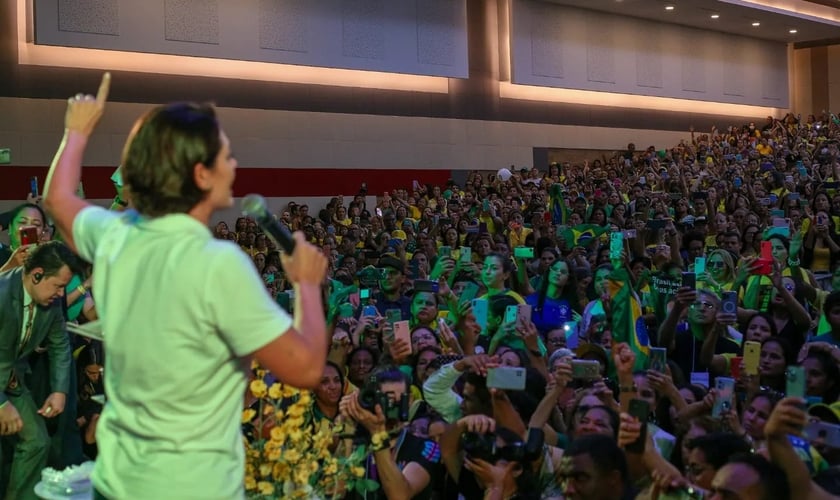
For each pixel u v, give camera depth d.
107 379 2.10
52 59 16.44
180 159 2.02
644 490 3.60
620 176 20.91
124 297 2.04
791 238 9.49
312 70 19.84
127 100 17.16
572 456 3.33
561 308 7.62
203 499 1.97
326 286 6.95
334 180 20.02
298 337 2.01
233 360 2.03
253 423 2.99
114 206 4.66
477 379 4.26
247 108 18.80
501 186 18.50
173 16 17.38
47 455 5.08
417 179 21.41
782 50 30.14
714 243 11.22
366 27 20.19
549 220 14.03
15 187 15.98
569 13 23.94
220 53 18.00
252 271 2.02
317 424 4.09
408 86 21.47
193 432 1.98
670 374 4.97
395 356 4.76
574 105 24.61
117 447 2.05
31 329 4.84
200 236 2.04
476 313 6.19
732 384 4.06
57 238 5.88
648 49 25.89
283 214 17.44
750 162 20.39
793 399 2.94
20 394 4.90
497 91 22.92
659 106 26.73
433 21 21.41
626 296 5.91
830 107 31.23
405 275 9.15
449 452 3.84
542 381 4.80
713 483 3.03
